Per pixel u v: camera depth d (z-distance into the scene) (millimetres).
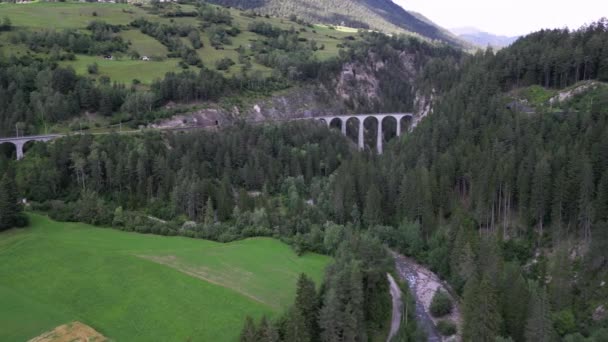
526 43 190875
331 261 97250
